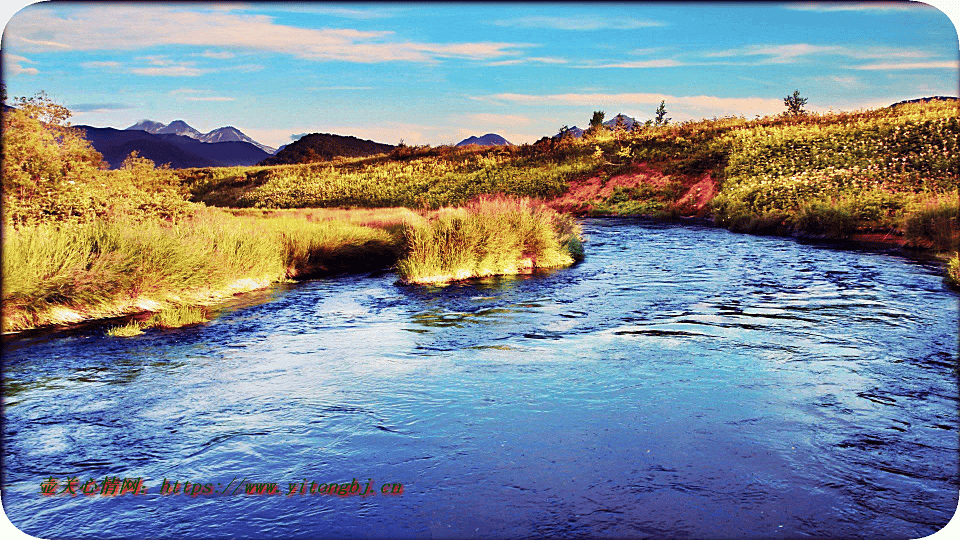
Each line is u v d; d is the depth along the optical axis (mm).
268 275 15352
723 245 23016
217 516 4375
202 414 6383
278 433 5867
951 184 26969
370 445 5574
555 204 47344
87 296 11000
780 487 4695
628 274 16281
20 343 9359
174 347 9164
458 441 5633
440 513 4387
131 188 16344
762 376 7465
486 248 16469
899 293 13023
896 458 5168
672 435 5699
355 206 57750
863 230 23562
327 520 4312
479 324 10648
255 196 68438
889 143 36094
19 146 13570
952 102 41781
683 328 10125
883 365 7895
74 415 6367
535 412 6340
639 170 47719
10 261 10188
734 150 44281
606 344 9141
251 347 9180
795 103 57312
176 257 12719
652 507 4418
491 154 70188
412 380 7473
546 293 13609
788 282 14648
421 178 64188
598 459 5215
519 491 4680
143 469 5156
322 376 7680
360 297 13422
